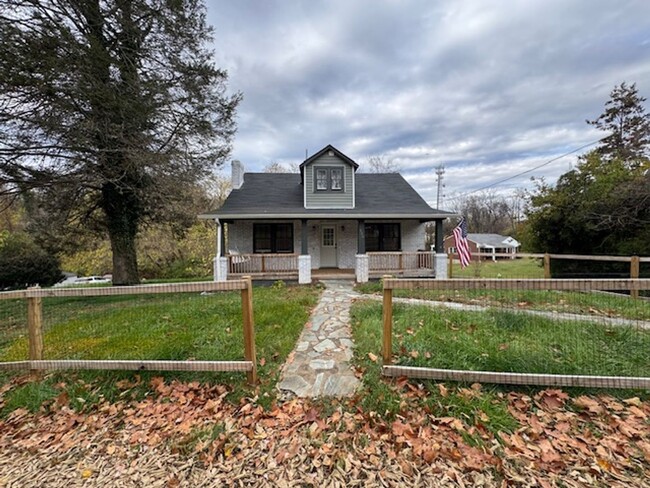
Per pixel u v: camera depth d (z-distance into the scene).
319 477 1.96
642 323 4.04
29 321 3.32
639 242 9.78
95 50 6.62
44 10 6.61
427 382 2.85
